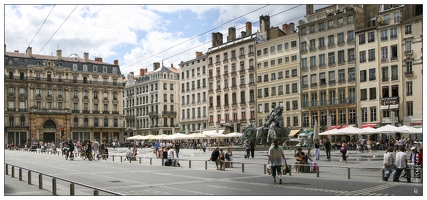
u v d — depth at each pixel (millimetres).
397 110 67188
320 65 77938
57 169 29047
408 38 66188
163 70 122250
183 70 110688
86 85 114812
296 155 25203
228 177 22484
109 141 108688
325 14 79812
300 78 80875
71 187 14891
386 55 69062
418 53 64938
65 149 55094
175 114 122875
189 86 108250
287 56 83500
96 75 116750
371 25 73375
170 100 122625
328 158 35156
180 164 33594
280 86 84688
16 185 19000
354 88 72938
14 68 105250
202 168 29109
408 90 66062
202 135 64000
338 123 74688
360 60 72188
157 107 121875
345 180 20328
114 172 26141
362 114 71500
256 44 89375
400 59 67125
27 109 106625
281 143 50656
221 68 97562
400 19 67250
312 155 42281
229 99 95188
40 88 108688
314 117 78688
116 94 120062
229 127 92375
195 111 105750
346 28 74375
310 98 79438
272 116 51438
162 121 120438
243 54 92188
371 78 70625
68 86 112312
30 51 109500
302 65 80875
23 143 105562
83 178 22469
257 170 26656
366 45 71500
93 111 115562
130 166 31594
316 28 79000
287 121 83250
